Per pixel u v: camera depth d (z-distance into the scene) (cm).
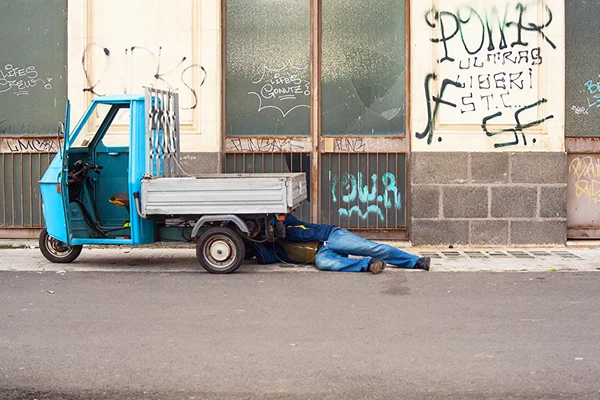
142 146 911
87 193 957
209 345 593
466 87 1089
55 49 1146
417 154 1093
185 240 934
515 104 1089
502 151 1089
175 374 526
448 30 1087
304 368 537
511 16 1085
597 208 1122
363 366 540
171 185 885
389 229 1127
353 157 1131
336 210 1134
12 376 523
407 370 531
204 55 1109
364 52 1127
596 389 493
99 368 539
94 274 901
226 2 1134
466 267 945
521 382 506
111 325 654
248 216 898
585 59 1110
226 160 1140
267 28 1133
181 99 1113
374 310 707
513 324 653
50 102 1150
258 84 1136
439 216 1097
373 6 1123
